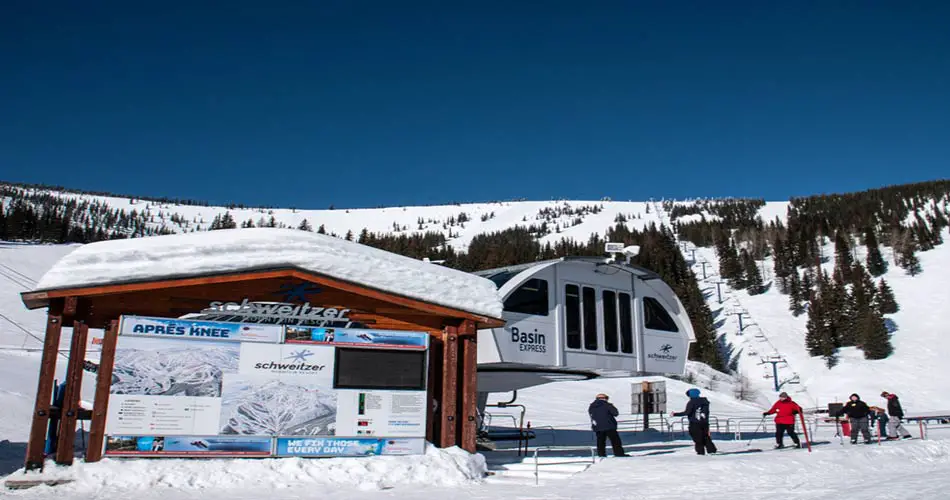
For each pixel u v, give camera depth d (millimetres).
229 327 10781
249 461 10336
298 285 11547
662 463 12273
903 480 10711
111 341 10375
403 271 11867
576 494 9719
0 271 67812
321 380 11055
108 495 8891
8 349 37500
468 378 12148
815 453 13336
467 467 11211
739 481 10797
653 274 17422
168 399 10312
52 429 10844
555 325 15680
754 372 64625
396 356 11500
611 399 39719
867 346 65562
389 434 11211
